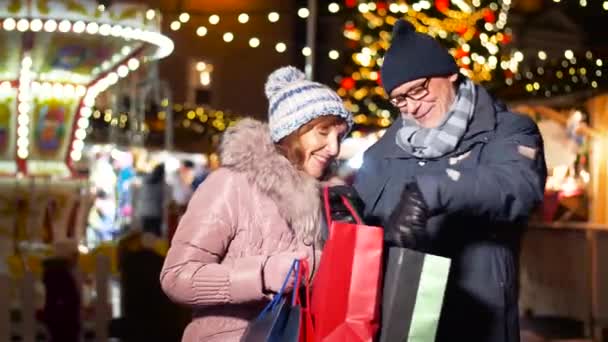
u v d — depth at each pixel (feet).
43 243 56.59
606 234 43.55
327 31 135.23
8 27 51.60
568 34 109.29
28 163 58.13
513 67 73.41
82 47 55.26
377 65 91.50
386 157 17.54
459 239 16.52
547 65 47.62
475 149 16.53
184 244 14.21
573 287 45.27
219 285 13.85
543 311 47.75
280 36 138.51
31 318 37.55
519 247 17.11
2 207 55.62
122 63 57.82
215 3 136.56
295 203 14.14
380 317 13.23
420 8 75.25
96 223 77.05
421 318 13.11
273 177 14.19
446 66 16.61
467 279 16.43
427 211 14.61
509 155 16.06
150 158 95.66
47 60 55.93
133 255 42.14
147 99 74.28
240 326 14.25
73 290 38.47
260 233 14.21
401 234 14.40
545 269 47.42
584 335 43.47
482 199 15.17
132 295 41.96
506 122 16.69
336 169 15.49
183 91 136.46
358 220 14.43
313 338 13.24
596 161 44.14
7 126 57.52
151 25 54.19
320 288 13.16
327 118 14.40
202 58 137.08
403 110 16.96
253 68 138.62
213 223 14.19
